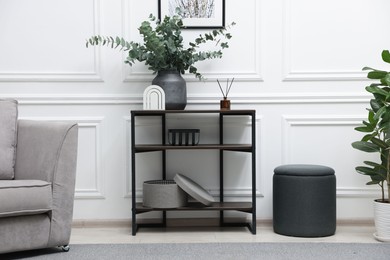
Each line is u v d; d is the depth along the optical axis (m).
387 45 2.89
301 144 2.89
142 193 2.87
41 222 2.16
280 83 2.89
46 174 2.21
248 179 2.89
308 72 2.88
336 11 2.89
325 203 2.54
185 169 2.89
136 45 2.69
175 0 2.88
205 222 2.88
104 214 2.88
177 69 2.75
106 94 2.89
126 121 2.88
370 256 2.14
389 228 2.46
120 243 2.42
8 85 2.87
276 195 2.62
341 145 2.89
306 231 2.53
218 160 2.89
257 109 2.89
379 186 2.88
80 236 2.61
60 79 2.87
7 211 2.03
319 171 2.54
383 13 2.88
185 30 2.89
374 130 2.67
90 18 2.88
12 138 2.35
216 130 2.90
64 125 2.26
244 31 2.89
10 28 2.86
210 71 2.89
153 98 2.67
